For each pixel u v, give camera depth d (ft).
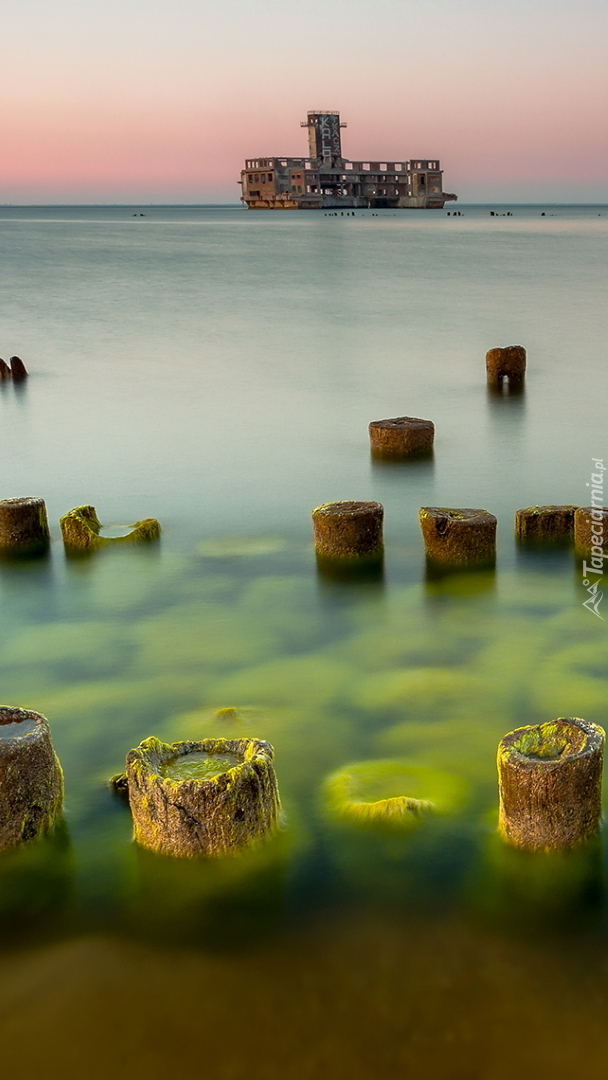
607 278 148.25
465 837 19.66
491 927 17.30
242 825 19.06
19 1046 15.14
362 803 20.59
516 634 29.81
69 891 18.61
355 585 34.55
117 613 32.68
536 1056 14.79
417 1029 15.29
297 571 36.24
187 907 18.04
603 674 26.86
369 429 54.75
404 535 40.01
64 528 39.11
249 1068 14.75
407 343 92.53
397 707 25.35
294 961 16.67
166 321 112.68
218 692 26.61
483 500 44.78
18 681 27.66
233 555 38.32
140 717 25.32
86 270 186.09
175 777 19.57
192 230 402.72
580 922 17.38
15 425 63.36
